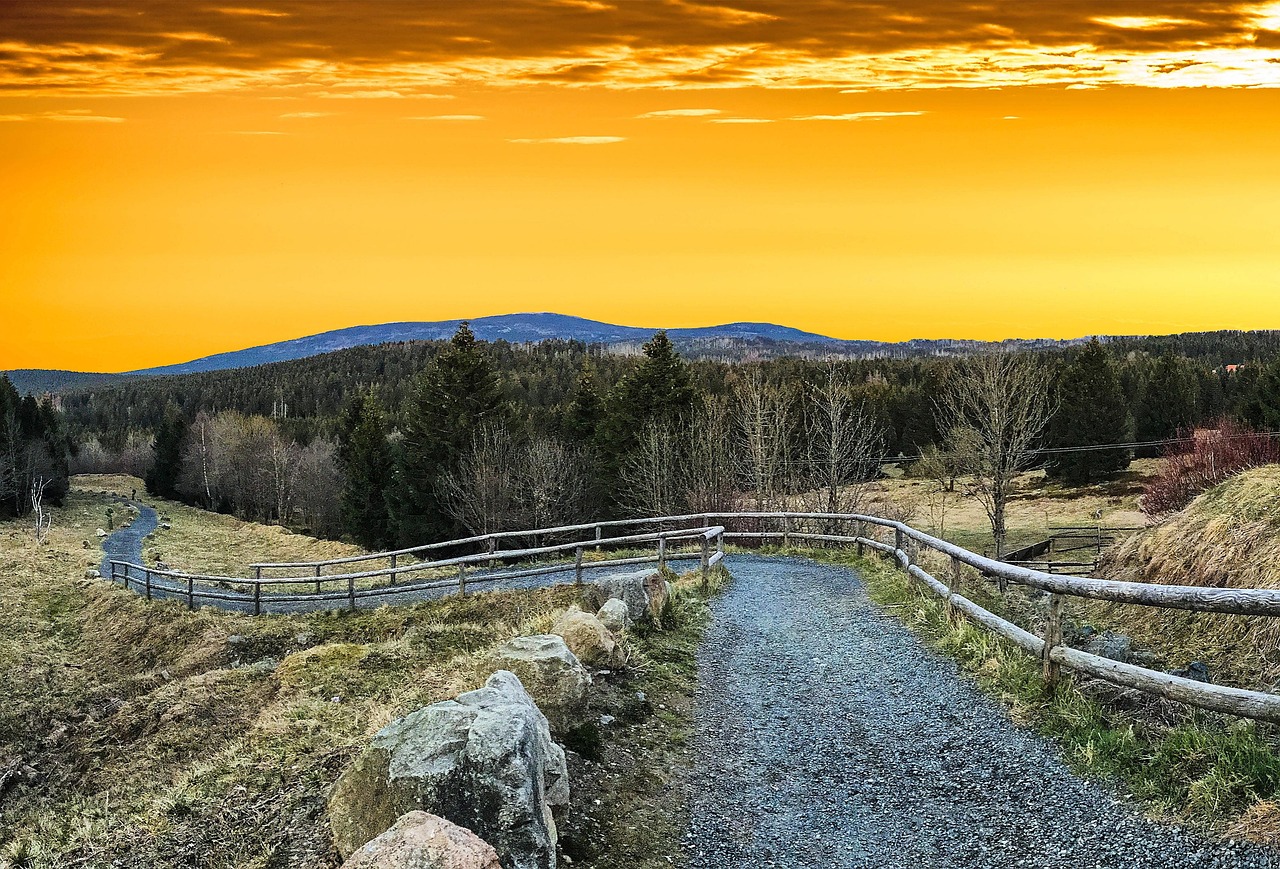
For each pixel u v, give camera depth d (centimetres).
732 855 603
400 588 2089
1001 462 3684
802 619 1290
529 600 1777
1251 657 1170
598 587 1222
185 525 7094
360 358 18062
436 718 593
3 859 795
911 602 1292
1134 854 530
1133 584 673
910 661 1000
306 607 2166
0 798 1395
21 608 2853
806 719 850
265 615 2139
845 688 932
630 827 644
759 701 914
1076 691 758
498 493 4094
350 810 582
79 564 3869
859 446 3888
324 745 841
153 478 10188
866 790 686
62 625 2697
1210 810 546
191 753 1316
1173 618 1380
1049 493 5828
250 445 8856
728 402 4931
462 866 456
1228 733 651
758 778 724
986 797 644
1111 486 5672
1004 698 807
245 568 3875
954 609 1112
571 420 5153
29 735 1722
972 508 5497
